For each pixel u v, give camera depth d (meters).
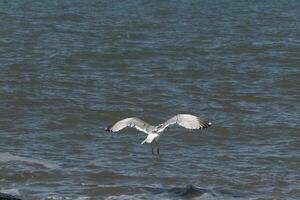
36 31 61.44
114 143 29.06
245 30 65.88
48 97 36.28
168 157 27.20
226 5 88.94
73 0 90.19
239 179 24.52
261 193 23.20
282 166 26.22
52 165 25.62
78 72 43.25
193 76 43.19
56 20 70.38
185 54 51.12
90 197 22.33
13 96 36.06
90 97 36.91
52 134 30.27
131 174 24.92
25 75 41.44
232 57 50.12
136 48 53.03
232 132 30.92
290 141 29.69
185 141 29.44
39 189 23.02
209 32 64.31
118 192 22.92
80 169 25.28
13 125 31.42
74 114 33.72
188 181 24.25
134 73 43.59
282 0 94.75
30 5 82.44
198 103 36.56
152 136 17.84
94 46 53.81
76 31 62.84
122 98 37.00
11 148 27.89
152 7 85.25
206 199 22.45
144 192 23.02
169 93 38.38
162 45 55.00
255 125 32.00
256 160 26.97
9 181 23.77
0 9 77.38
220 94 38.47
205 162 26.66
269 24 70.75
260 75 43.62
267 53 51.88
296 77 43.00
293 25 70.06
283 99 37.59
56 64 45.41
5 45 52.41
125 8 83.75
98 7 84.06
